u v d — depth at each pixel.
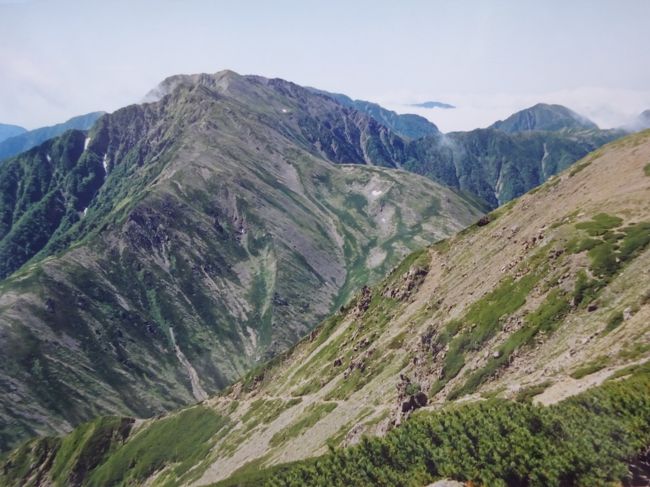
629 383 45.50
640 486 33.91
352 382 136.62
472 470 42.62
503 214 156.00
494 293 109.19
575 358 67.81
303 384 173.62
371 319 170.38
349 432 100.44
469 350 98.94
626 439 37.72
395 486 48.69
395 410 91.31
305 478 60.41
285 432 144.88
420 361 112.25
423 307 142.12
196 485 160.88
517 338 88.25
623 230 94.56
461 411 54.09
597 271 87.38
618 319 71.81
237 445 169.75
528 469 39.56
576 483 36.72
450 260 157.25
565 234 104.69
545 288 94.69
